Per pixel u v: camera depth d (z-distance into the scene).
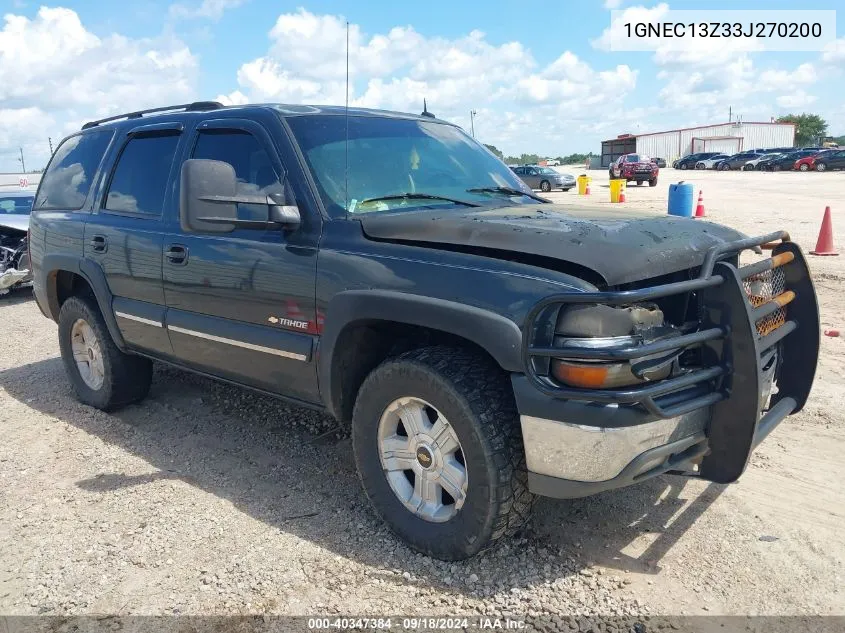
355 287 3.19
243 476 4.04
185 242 4.07
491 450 2.80
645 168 33.56
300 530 3.42
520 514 2.94
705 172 50.75
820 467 3.91
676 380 2.65
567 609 2.78
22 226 10.19
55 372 6.30
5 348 7.33
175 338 4.27
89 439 4.65
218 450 4.41
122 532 3.45
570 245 2.77
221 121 4.07
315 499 3.73
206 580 3.03
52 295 5.41
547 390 2.62
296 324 3.48
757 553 3.12
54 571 3.14
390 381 3.10
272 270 3.54
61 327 5.31
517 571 3.03
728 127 72.81
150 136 4.64
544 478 2.75
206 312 4.00
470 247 2.98
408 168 3.87
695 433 2.83
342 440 4.50
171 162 4.37
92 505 3.74
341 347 3.32
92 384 5.26
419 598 2.88
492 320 2.72
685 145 73.31
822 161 44.50
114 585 3.03
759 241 3.17
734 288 2.74
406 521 3.19
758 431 3.02
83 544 3.36
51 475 4.13
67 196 5.30
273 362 3.67
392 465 3.25
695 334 2.69
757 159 50.81
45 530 3.50
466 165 4.18
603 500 3.62
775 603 2.79
